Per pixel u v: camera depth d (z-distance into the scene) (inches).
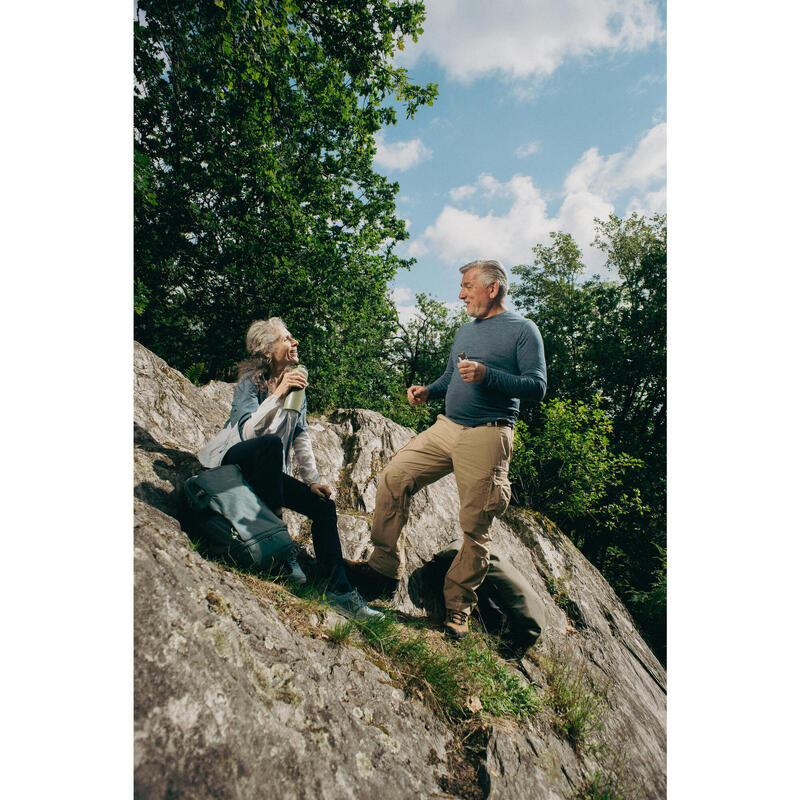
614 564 488.7
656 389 626.5
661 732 124.6
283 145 330.6
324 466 152.6
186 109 287.3
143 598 49.4
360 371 591.5
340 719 59.6
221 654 52.2
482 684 89.4
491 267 101.0
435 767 67.4
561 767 84.0
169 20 225.9
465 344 103.3
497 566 115.1
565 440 309.7
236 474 79.4
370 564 104.4
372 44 220.7
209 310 402.0
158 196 318.0
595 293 674.8
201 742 44.2
